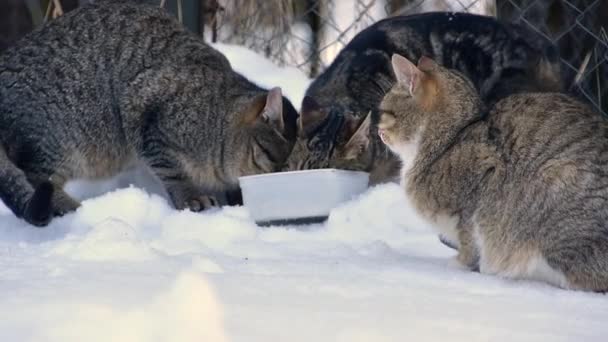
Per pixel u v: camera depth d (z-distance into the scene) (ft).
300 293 22.82
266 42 53.11
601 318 21.76
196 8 49.70
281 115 39.60
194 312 18.86
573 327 20.49
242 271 26.11
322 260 28.63
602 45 47.65
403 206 35.29
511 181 27.40
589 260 26.13
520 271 27.45
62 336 18.06
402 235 34.37
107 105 40.91
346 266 27.43
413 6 55.11
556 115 27.48
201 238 32.60
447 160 28.96
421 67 30.30
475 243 28.63
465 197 28.50
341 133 39.58
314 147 38.91
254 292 22.68
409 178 30.17
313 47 53.42
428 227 34.42
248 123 40.01
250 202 35.91
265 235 33.53
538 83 43.75
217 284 23.47
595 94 47.85
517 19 49.03
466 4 54.29
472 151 28.43
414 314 20.98
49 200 35.06
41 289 22.00
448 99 29.55
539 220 26.78
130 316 18.90
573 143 26.73
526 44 44.14
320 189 35.35
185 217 34.32
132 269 25.40
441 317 20.80
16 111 39.88
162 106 40.57
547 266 26.96
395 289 24.07
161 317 18.80
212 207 40.29
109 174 41.96
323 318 20.08
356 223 35.14
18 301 20.53
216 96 40.86
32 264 26.43
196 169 40.93
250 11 53.06
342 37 51.44
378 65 43.52
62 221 36.04
